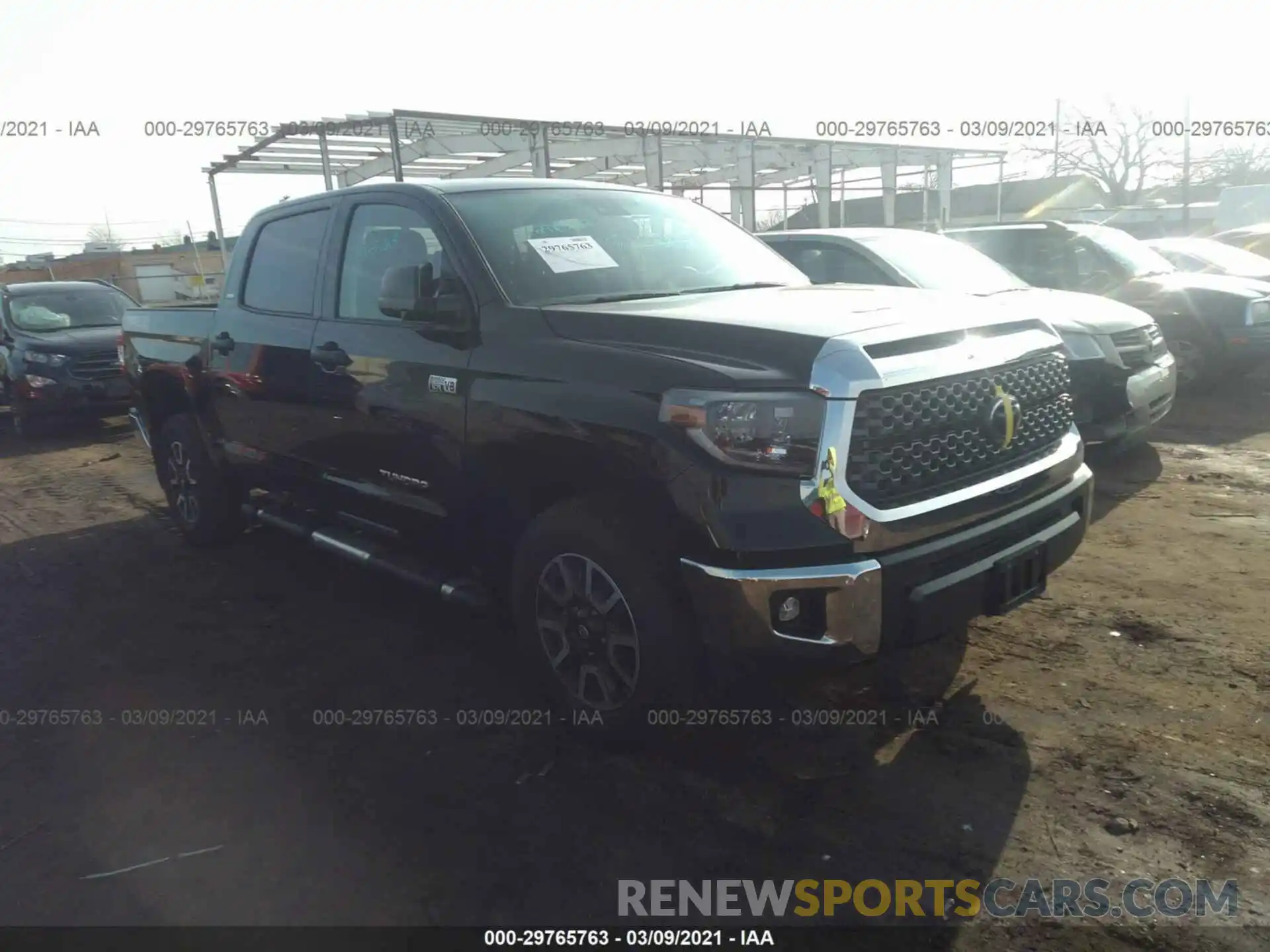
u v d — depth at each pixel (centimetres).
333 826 312
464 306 374
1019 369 345
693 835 301
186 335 567
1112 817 299
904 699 379
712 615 299
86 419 1101
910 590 301
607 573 325
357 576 553
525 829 307
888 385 294
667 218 460
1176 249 1198
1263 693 370
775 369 296
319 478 473
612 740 346
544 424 336
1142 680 385
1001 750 340
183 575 567
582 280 393
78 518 717
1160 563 512
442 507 398
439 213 401
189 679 427
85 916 273
